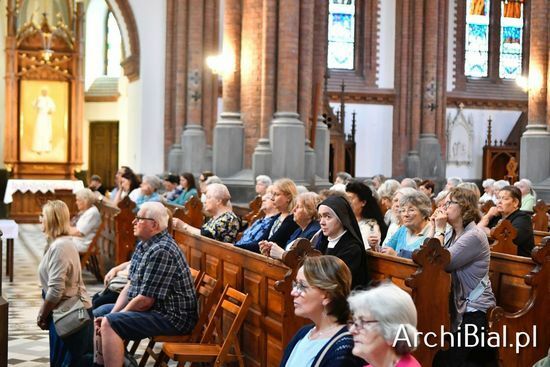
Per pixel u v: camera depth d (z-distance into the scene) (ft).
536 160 63.82
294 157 56.90
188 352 22.58
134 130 86.89
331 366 14.38
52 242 25.34
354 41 97.25
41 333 32.48
